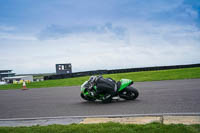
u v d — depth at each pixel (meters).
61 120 5.77
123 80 8.20
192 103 6.68
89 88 8.26
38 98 11.07
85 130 4.28
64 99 9.99
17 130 4.73
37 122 5.79
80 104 8.29
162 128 4.02
